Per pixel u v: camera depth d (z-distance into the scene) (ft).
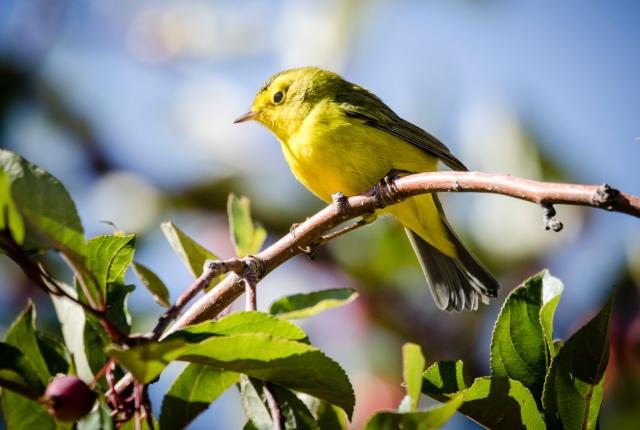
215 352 17.10
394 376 35.83
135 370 16.20
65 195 17.08
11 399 17.93
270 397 17.76
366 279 38.06
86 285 19.02
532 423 19.40
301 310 23.38
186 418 18.49
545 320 20.35
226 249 40.42
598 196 17.07
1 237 16.70
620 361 33.76
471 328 37.40
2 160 16.89
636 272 37.40
